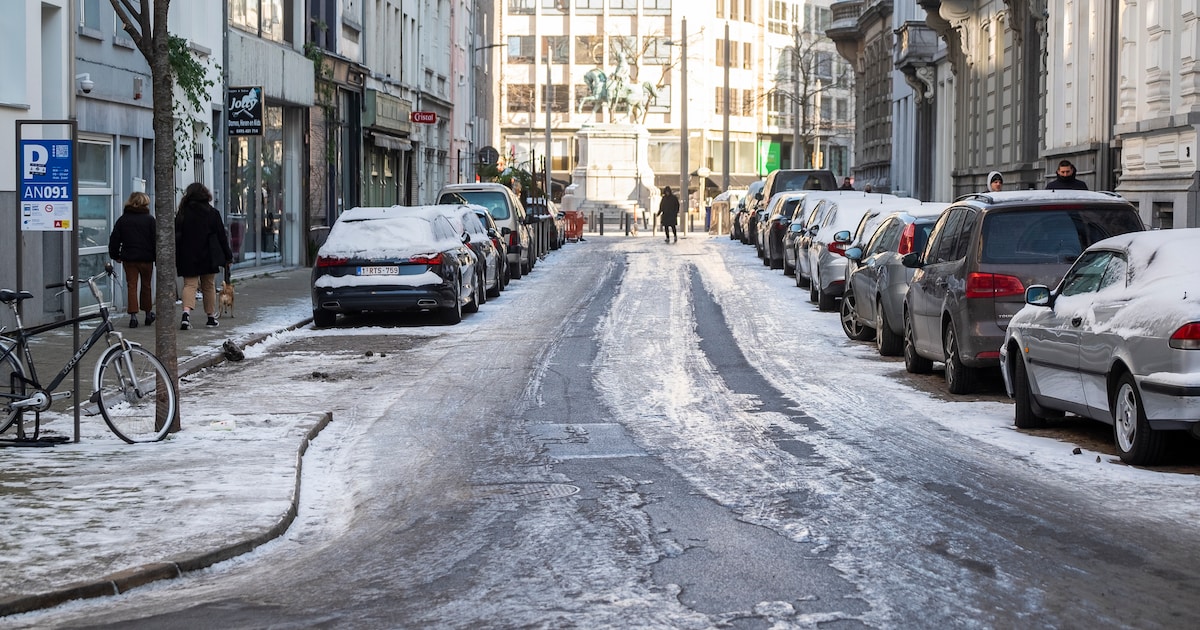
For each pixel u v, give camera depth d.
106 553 7.75
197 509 8.87
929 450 11.11
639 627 6.37
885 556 7.65
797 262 30.52
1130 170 26.48
